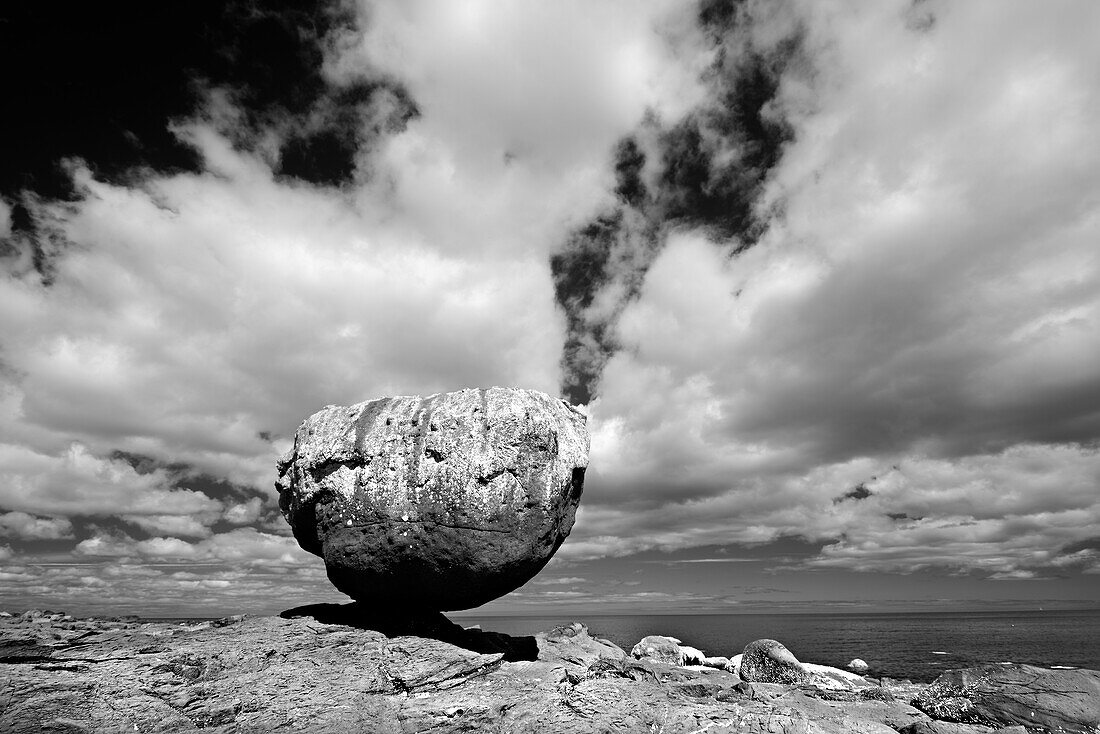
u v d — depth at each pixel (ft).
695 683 56.70
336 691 43.39
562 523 58.95
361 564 53.78
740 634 312.09
